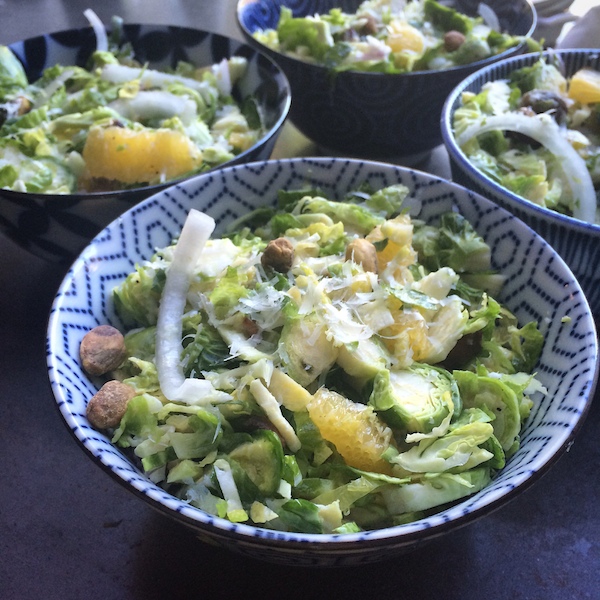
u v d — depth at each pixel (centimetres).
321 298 21
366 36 39
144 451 20
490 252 25
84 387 21
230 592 21
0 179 30
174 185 25
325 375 21
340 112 35
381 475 19
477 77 33
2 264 32
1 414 26
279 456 19
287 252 23
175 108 34
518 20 42
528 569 21
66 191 30
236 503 19
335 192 27
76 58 38
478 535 22
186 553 22
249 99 36
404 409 20
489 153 31
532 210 25
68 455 24
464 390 21
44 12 55
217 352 22
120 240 24
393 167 26
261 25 43
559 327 22
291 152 38
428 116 34
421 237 26
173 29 38
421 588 21
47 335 20
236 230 27
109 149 30
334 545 16
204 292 23
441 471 19
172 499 17
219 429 20
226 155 31
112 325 23
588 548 22
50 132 33
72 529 22
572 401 19
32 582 21
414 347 22
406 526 16
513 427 20
